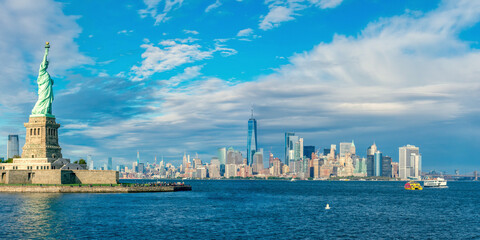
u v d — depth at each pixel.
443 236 124.38
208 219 149.00
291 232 126.38
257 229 130.38
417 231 132.00
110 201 194.38
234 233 123.12
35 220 135.50
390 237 121.88
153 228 127.75
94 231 120.44
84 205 175.50
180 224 136.50
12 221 133.25
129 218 144.88
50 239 109.31
